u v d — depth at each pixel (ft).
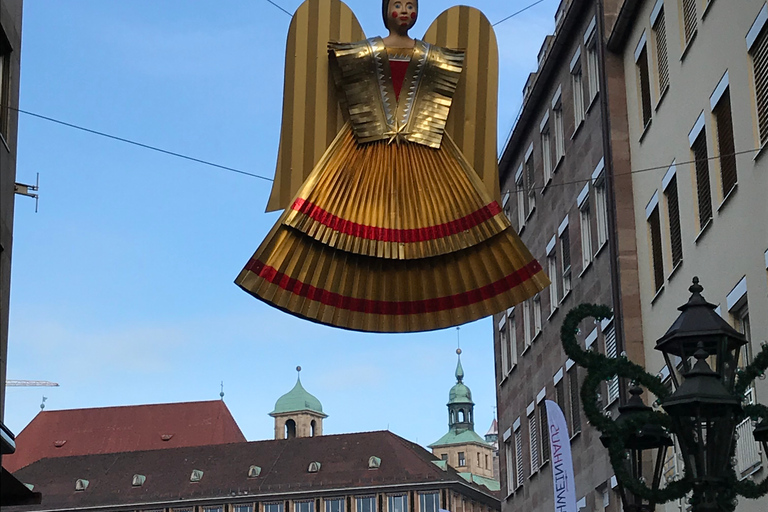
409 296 41.73
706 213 84.02
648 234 101.91
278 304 40.93
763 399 69.56
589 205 118.83
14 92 83.82
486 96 43.29
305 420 653.71
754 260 72.43
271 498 422.41
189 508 430.20
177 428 520.01
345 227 41.55
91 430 520.42
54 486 450.30
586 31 119.96
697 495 38.37
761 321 71.20
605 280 112.16
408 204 42.11
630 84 107.96
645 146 102.01
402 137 42.27
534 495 139.85
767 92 70.13
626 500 48.32
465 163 42.47
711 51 81.41
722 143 79.51
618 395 109.91
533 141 143.64
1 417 79.87
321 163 41.83
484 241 41.91
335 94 42.88
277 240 41.19
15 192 86.53
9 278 82.74
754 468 71.77
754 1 71.77
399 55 42.78
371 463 422.82
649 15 100.07
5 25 81.05
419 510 410.31
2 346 80.84
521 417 147.13
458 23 43.83
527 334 144.66
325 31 43.11
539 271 41.70
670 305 93.56
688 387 38.58
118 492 441.27
